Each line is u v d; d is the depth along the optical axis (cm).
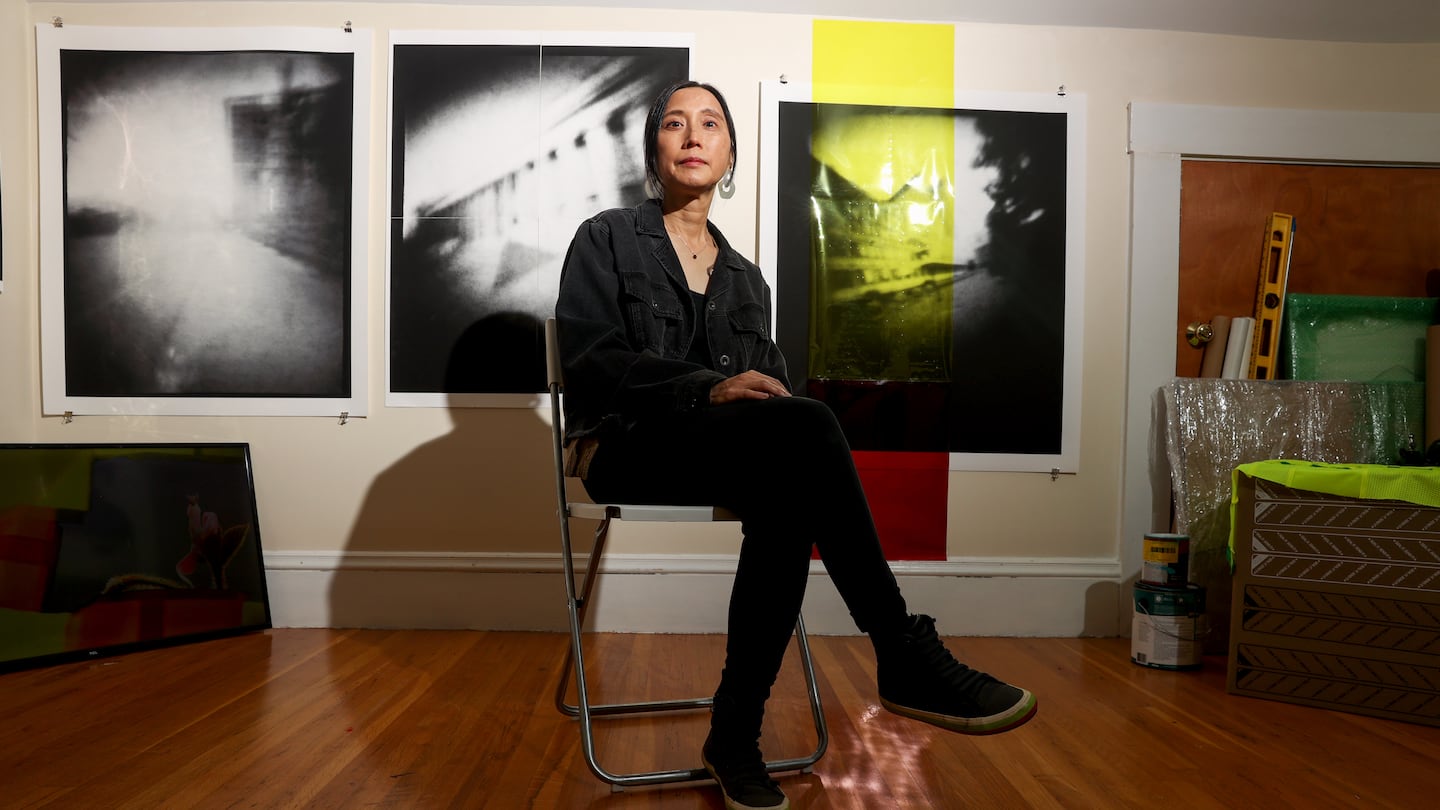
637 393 152
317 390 288
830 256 292
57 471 252
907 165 294
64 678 224
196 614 268
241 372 288
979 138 295
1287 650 221
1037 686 232
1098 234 299
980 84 296
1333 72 301
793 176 292
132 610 256
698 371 151
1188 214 301
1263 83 300
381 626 288
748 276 191
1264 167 302
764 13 291
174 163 287
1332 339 298
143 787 152
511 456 288
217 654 251
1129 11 288
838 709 207
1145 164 296
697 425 150
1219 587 279
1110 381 299
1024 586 294
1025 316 296
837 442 142
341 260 288
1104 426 299
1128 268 298
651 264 173
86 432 285
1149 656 254
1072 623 295
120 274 286
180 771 160
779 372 187
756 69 291
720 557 291
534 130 288
